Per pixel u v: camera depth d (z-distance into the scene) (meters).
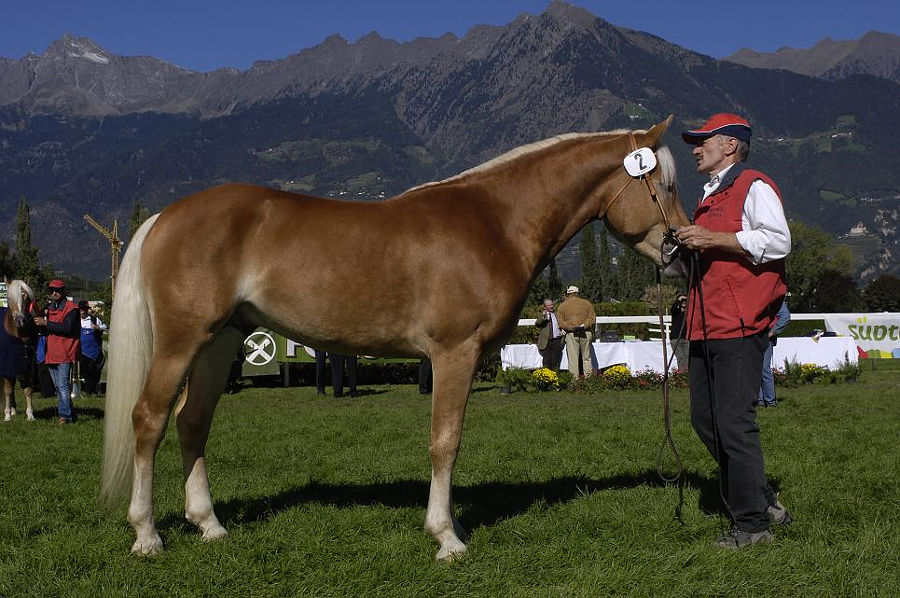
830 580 3.64
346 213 4.12
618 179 4.44
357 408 11.64
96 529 4.58
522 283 4.25
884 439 7.56
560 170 4.37
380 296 4.03
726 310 4.12
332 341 4.15
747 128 4.29
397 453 7.33
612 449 7.28
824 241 72.38
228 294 4.03
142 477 4.07
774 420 9.21
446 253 4.05
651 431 8.25
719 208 4.23
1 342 10.37
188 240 3.99
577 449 7.34
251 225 4.05
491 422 9.37
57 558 4.00
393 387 16.69
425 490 5.62
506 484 5.76
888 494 5.21
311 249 4.02
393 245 4.04
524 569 3.85
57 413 11.45
